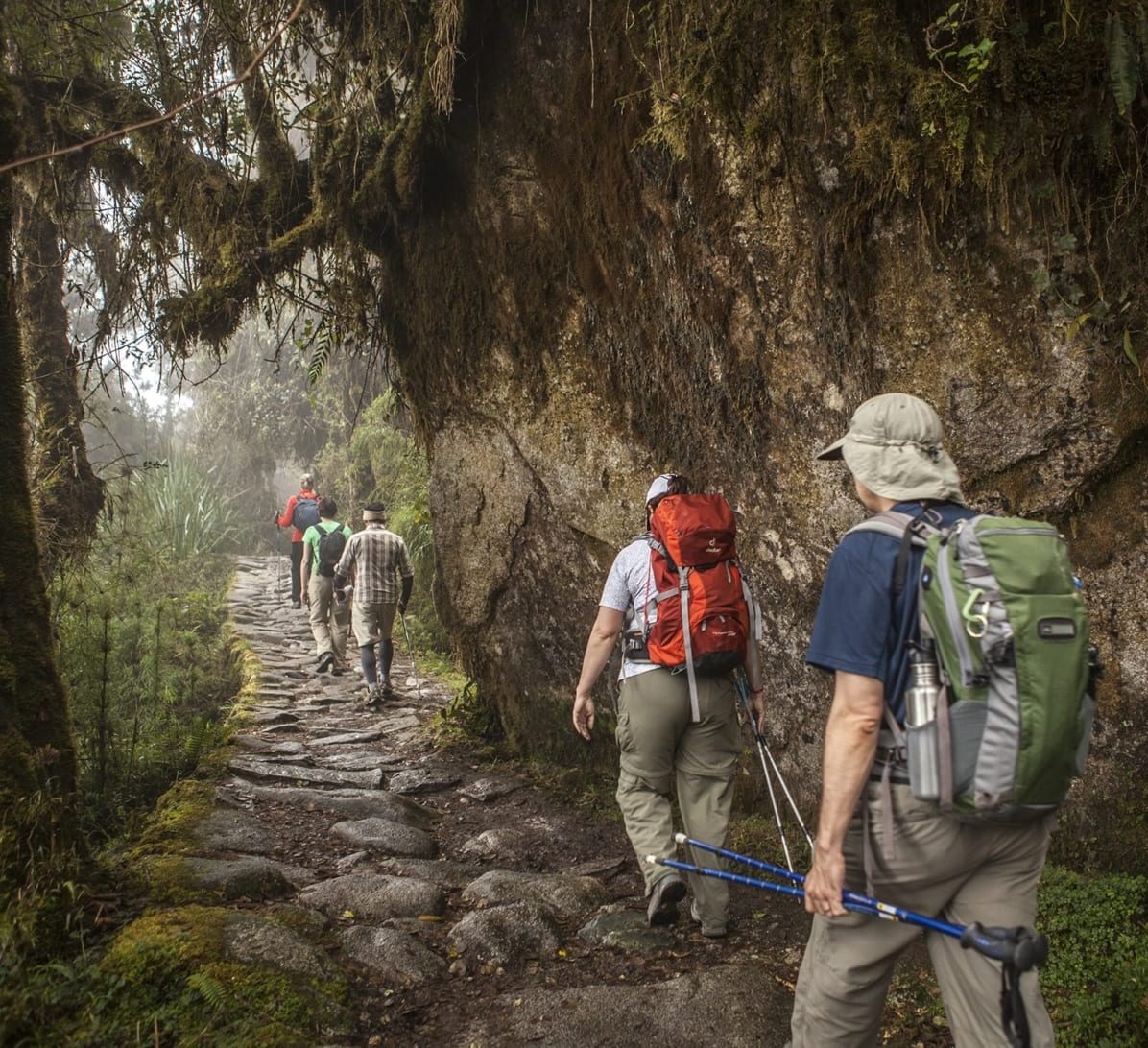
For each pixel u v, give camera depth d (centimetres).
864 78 398
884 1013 349
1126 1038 305
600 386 593
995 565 216
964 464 427
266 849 510
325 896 438
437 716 826
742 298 494
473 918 411
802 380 480
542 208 597
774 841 516
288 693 1002
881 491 246
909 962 383
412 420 775
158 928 350
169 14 707
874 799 237
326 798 604
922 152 394
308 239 723
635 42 510
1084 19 353
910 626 229
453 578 741
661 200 515
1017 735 211
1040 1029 224
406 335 736
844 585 235
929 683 224
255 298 756
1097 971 347
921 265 421
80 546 895
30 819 361
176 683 1003
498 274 639
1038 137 374
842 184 435
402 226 695
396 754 759
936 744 220
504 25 589
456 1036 333
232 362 2362
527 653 705
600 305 577
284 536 2495
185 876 420
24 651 396
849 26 400
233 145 736
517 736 726
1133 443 395
